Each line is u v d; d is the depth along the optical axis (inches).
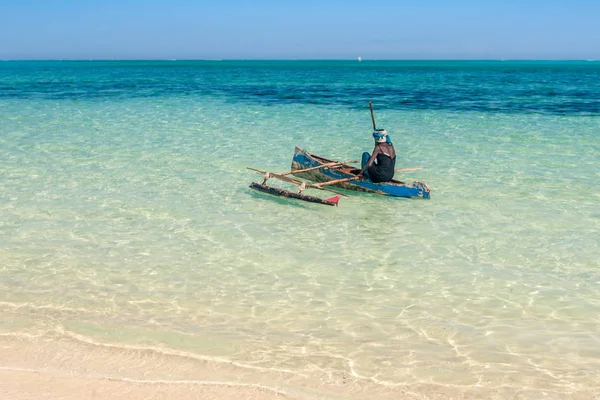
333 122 904.3
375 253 353.4
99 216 421.1
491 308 278.2
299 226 405.7
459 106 1156.5
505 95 1457.9
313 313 272.4
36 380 209.8
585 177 538.0
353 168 522.3
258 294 294.0
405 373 219.5
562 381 214.4
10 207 438.9
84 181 520.4
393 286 304.5
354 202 467.5
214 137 755.4
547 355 233.9
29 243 364.2
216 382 211.0
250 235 385.7
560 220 414.9
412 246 365.7
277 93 1515.7
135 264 333.4
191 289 299.9
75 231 388.2
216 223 409.7
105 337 246.4
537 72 3614.7
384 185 481.7
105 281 309.1
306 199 458.0
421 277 316.5
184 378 213.6
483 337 249.1
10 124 871.7
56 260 337.7
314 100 1291.8
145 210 437.1
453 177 544.1
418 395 204.7
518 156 634.2
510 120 919.7
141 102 1218.0
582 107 1118.4
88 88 1695.4
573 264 334.6
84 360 225.9
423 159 625.0
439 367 224.1
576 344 243.0
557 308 278.2
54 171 557.3
